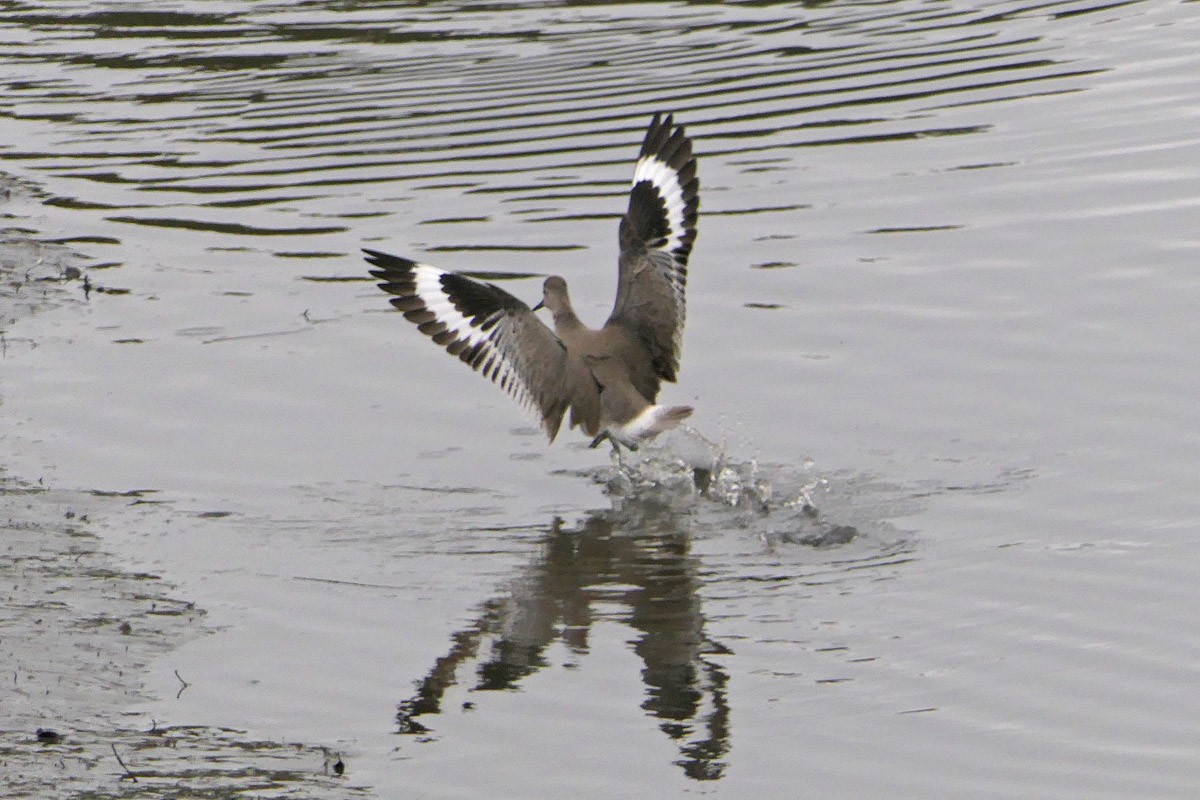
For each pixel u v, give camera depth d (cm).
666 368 1488
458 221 2112
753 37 2859
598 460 1554
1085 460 1485
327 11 3164
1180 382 1609
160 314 1869
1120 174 2128
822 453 1523
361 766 1073
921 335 1739
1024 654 1195
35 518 1417
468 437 1596
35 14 3194
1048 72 2559
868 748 1089
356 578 1330
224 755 1080
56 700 1138
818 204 2098
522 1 3186
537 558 1366
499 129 2444
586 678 1180
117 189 2277
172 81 2753
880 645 1214
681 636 1235
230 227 2128
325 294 1914
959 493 1445
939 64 2630
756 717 1126
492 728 1118
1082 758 1077
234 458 1543
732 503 1456
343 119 2523
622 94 2572
